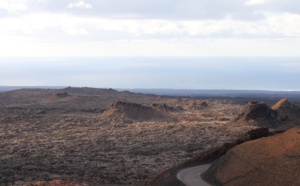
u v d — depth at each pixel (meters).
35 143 99.75
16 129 122.00
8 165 75.50
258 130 65.69
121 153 88.31
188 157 83.31
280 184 42.34
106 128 121.75
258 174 45.25
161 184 54.16
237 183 46.00
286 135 49.25
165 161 80.25
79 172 70.69
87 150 91.31
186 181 50.06
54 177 65.62
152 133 110.56
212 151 60.69
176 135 107.31
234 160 49.53
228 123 125.19
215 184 48.31
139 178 66.44
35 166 75.06
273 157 46.28
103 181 63.34
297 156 44.53
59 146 95.69
